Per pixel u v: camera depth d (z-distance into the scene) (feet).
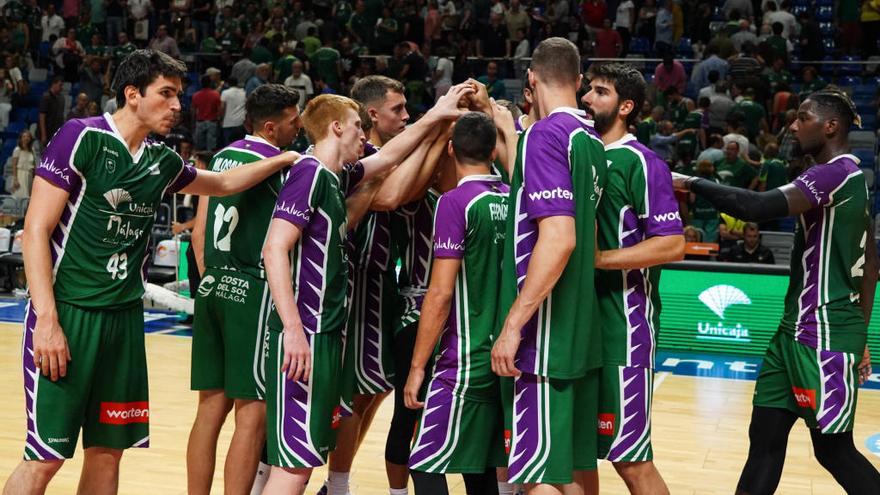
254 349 12.46
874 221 41.57
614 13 55.72
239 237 12.59
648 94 46.24
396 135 13.55
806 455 18.51
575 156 10.18
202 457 13.04
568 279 10.27
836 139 12.53
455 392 11.43
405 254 13.25
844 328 12.45
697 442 19.52
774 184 37.06
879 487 12.64
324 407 11.42
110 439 11.47
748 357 30.50
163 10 58.08
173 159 11.52
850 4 51.62
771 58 47.29
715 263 31.22
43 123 50.75
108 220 11.07
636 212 11.10
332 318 11.46
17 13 59.98
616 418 11.09
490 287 11.45
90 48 55.83
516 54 51.55
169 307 33.17
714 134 40.60
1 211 44.55
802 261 12.68
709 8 52.95
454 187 13.07
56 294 10.96
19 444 17.61
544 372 10.27
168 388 23.29
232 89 46.16
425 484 11.60
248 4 57.47
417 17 53.52
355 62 51.03
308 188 11.12
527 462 10.41
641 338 11.12
